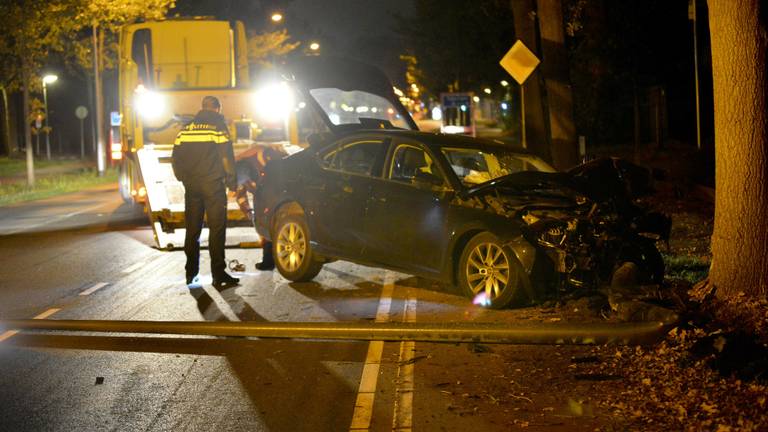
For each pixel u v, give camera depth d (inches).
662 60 1208.2
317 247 440.1
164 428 242.7
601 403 252.8
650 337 299.0
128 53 746.2
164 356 315.3
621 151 1160.8
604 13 1146.7
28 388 279.3
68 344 333.4
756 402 236.5
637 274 363.3
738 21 307.4
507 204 378.0
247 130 690.2
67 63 1722.4
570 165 683.4
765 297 307.1
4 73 1336.1
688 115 1278.3
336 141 448.5
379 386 276.8
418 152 416.5
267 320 369.1
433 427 238.7
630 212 389.4
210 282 459.2
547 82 686.5
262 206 472.4
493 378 281.9
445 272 391.2
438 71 2100.1
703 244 524.1
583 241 364.8
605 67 1197.1
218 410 257.1
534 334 308.3
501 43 1528.1
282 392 273.0
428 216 394.6
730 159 316.2
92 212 854.5
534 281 363.9
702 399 245.3
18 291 440.5
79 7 1189.1
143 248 589.3
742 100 310.7
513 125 1942.7
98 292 434.6
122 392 274.7
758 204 312.5
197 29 769.6
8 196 1084.5
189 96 685.3
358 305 396.2
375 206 414.3
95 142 2171.5
